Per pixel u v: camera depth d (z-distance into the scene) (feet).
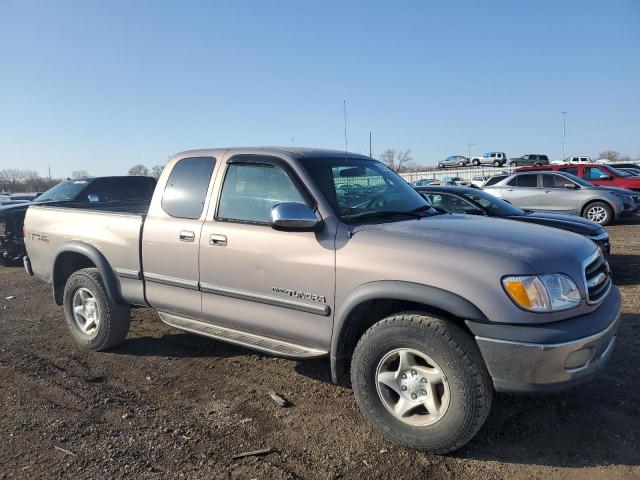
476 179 142.61
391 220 12.38
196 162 14.53
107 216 16.08
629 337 16.46
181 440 11.21
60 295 18.06
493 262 9.75
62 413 12.53
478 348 9.95
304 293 11.73
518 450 10.48
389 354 10.68
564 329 9.50
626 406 12.09
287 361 15.66
